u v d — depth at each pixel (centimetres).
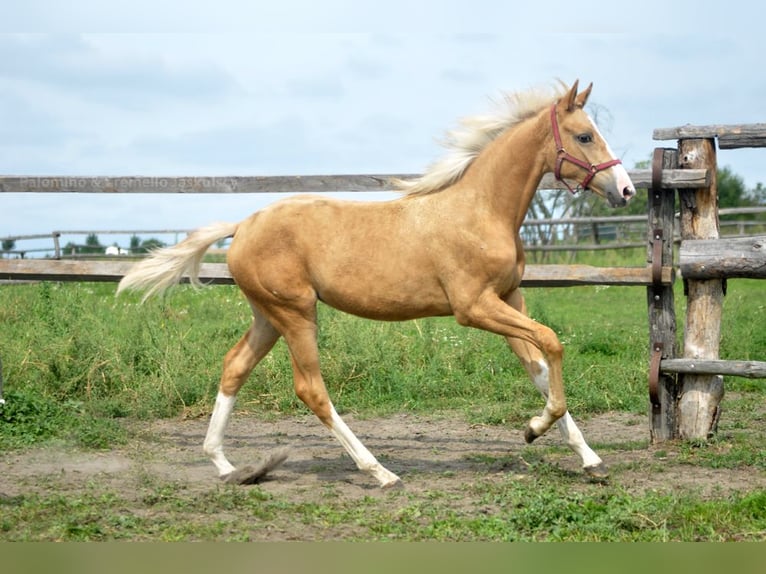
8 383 884
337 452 706
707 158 671
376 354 934
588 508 495
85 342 922
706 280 680
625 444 692
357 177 713
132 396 872
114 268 759
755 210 2003
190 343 970
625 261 2034
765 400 854
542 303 1519
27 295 1222
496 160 587
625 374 921
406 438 753
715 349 683
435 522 489
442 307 595
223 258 1803
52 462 652
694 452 658
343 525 491
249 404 883
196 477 618
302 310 602
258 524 491
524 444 723
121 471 628
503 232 582
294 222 598
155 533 471
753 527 469
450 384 921
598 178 575
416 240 583
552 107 585
